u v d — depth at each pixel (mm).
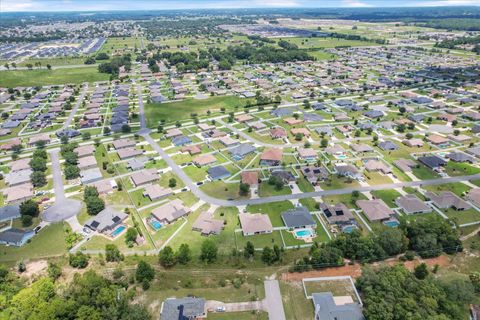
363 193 126312
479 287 79938
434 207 117375
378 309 70938
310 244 100875
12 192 127312
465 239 101000
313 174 136375
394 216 112625
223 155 159625
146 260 94688
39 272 91688
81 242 103500
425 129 185125
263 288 84000
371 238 95625
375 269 87812
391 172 140500
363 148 159250
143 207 120812
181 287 85062
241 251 98125
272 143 172000
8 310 73750
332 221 108562
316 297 78688
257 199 124062
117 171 146250
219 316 76625
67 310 72000
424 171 141250
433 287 75562
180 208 117000
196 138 180250
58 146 173625
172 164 151750
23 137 185625
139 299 81438
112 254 94000
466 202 117500
